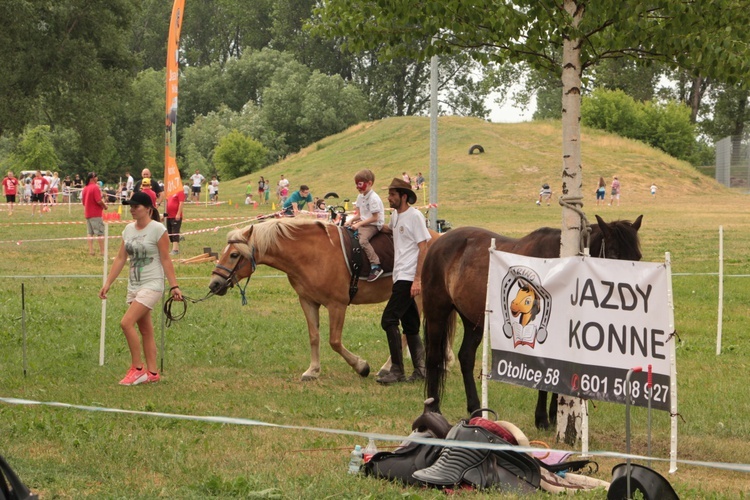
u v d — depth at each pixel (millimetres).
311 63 105312
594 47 8977
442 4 8359
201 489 6352
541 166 61219
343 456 7383
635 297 6977
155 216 10836
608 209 47750
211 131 91562
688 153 78875
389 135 75625
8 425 8047
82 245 27219
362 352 12953
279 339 13742
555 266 7469
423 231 10750
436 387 9469
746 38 8055
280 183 52250
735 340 14211
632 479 5688
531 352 7656
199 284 19875
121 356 12141
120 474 6699
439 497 6129
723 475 7246
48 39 50656
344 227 11375
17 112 50531
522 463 6492
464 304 9078
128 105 86188
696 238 30422
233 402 9609
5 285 18859
